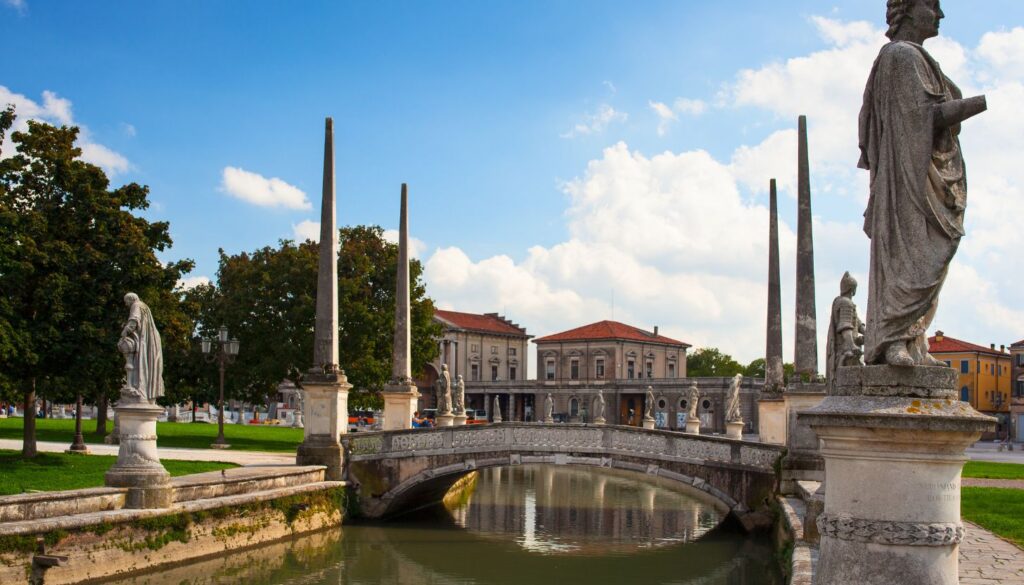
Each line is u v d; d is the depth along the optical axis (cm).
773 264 3456
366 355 5109
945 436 608
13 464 2867
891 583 614
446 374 4441
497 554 2775
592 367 13075
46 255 2961
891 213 671
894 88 675
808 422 661
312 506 2984
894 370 647
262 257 5494
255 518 2650
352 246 5397
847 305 1258
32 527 1889
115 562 2105
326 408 3225
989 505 2517
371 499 3259
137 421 2262
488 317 14988
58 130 3209
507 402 13538
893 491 620
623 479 5559
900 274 659
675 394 11494
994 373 10819
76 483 2517
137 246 3145
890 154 673
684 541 3003
